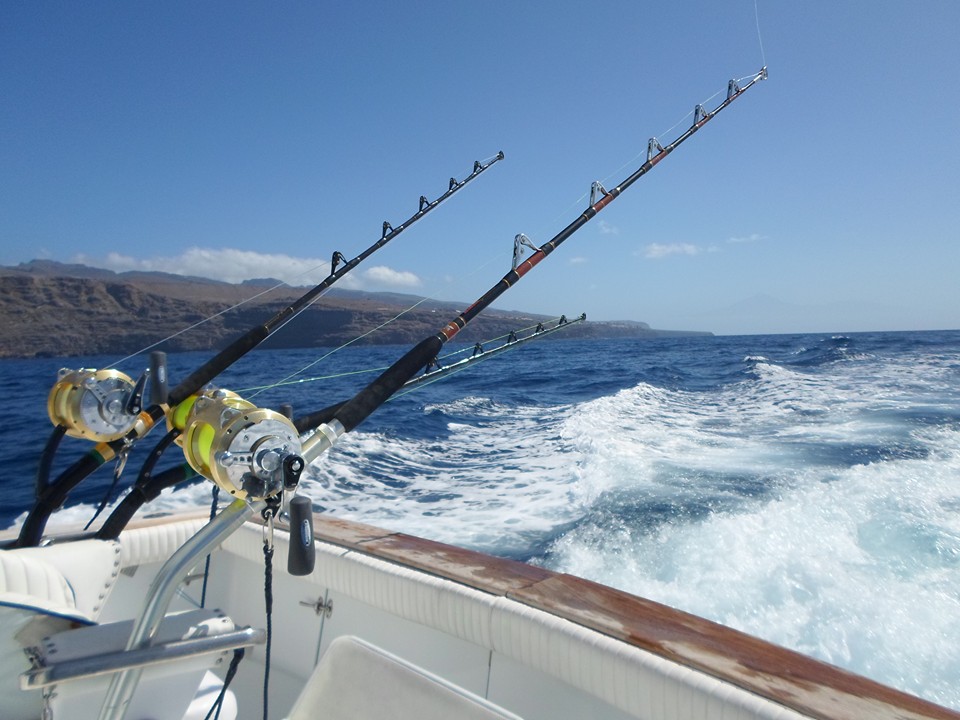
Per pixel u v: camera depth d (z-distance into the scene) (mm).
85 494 5824
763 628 2963
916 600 3041
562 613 1346
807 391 11242
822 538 3893
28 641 1130
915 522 3945
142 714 1048
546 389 15570
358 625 1714
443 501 5449
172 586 906
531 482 5934
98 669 897
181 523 1957
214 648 979
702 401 11391
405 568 1608
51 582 1185
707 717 1090
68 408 1277
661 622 1303
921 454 6152
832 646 2771
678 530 4227
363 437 8219
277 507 909
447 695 884
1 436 9133
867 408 9047
